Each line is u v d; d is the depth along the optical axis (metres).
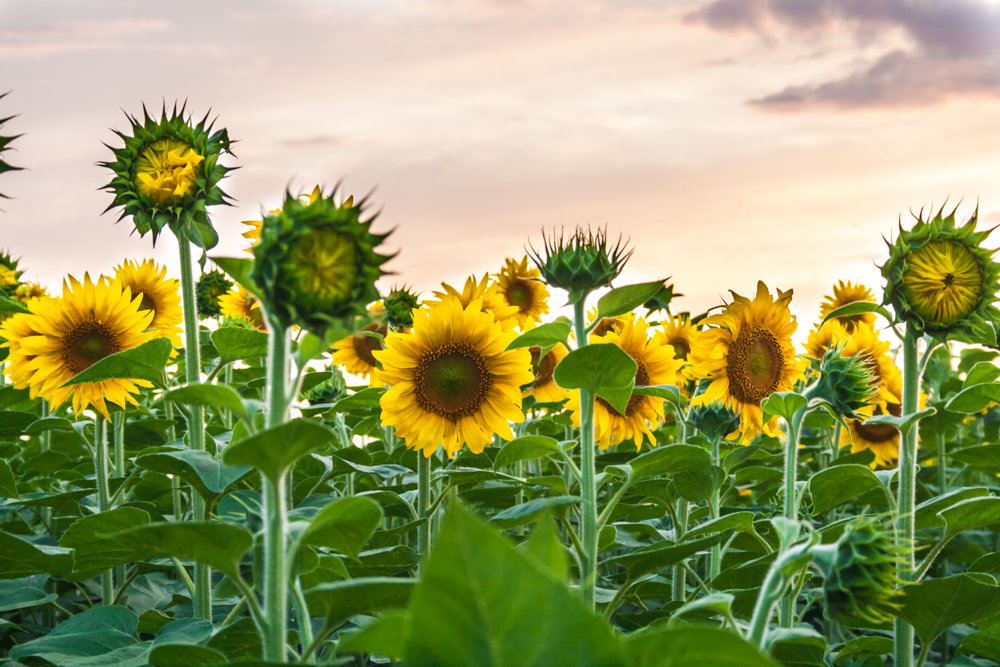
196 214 4.05
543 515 1.66
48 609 5.59
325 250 2.25
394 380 4.68
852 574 2.46
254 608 2.44
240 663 2.16
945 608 3.55
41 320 4.80
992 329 3.76
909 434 3.98
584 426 3.74
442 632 1.54
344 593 2.34
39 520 6.60
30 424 5.59
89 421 5.72
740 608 3.87
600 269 3.78
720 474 4.48
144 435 6.00
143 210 3.97
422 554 4.23
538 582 1.53
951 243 3.82
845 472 4.13
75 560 3.62
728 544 4.40
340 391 7.04
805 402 4.10
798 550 2.57
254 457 2.28
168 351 3.63
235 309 8.57
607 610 3.71
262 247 2.29
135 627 3.52
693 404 5.58
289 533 2.70
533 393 6.20
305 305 2.23
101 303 4.87
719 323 5.37
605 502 6.52
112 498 4.88
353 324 2.29
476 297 5.91
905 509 3.96
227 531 2.38
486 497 5.05
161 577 5.70
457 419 4.68
